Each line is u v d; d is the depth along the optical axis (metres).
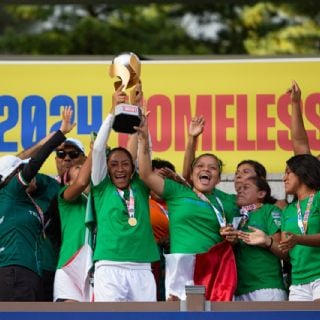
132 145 29.78
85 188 28.73
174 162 34.00
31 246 28.02
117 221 27.88
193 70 34.31
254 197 29.48
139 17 53.44
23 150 33.97
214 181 28.84
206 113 34.19
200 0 33.28
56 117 34.22
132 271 27.67
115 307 25.97
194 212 28.41
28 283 27.67
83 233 28.70
